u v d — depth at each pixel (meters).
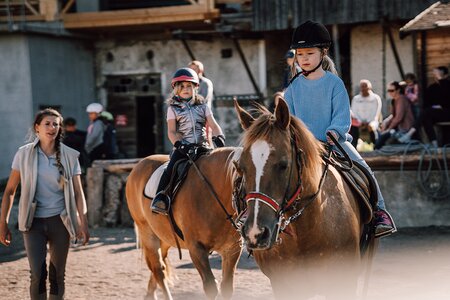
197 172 6.67
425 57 15.90
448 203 12.13
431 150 12.09
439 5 15.40
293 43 5.69
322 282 5.28
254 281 8.84
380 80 19.11
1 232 6.96
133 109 22.94
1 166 21.14
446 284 8.23
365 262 5.88
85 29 21.86
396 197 12.41
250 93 21.22
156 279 7.65
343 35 20.31
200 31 20.45
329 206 5.18
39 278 6.70
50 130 6.82
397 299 7.65
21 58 20.78
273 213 4.60
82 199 7.01
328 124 5.71
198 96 7.27
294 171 4.84
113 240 12.40
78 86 22.62
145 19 20.78
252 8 19.38
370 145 14.51
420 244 10.76
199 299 8.13
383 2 18.02
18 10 22.16
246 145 4.77
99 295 8.55
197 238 6.62
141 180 7.68
